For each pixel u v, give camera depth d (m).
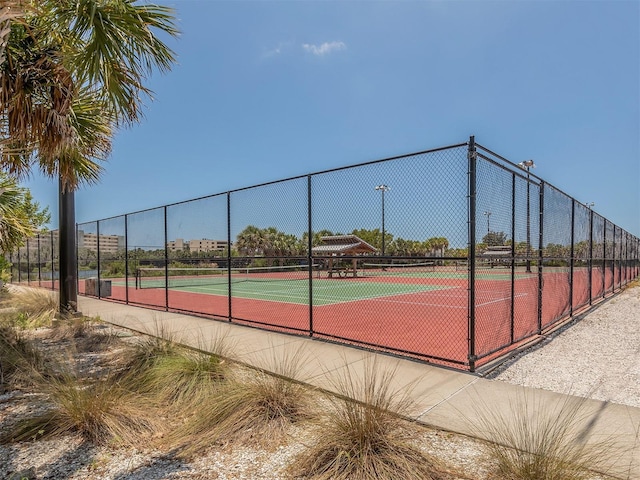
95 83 4.61
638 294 13.43
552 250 7.36
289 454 2.63
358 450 2.38
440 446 2.70
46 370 4.45
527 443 2.41
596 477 2.25
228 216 8.18
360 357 5.09
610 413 3.21
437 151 4.89
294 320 8.56
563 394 3.70
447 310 10.05
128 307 10.59
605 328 7.23
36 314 8.84
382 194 5.72
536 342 6.04
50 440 2.91
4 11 3.32
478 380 4.13
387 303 11.72
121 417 3.08
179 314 9.23
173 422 3.20
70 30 4.38
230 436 2.88
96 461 2.59
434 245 5.16
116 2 4.11
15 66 4.43
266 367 4.59
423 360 4.95
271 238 9.66
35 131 4.75
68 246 8.62
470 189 4.44
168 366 4.01
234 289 17.36
